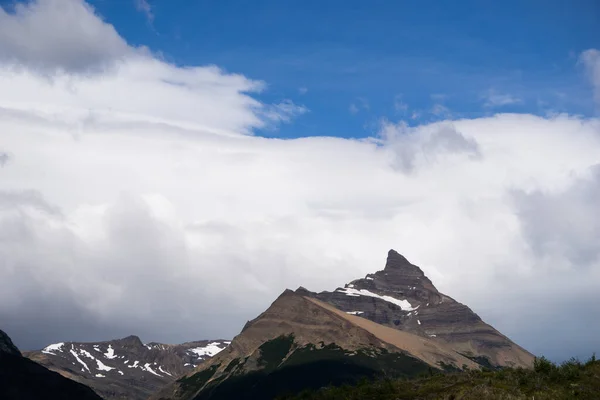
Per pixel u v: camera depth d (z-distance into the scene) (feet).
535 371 310.04
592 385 287.07
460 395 287.89
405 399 303.07
